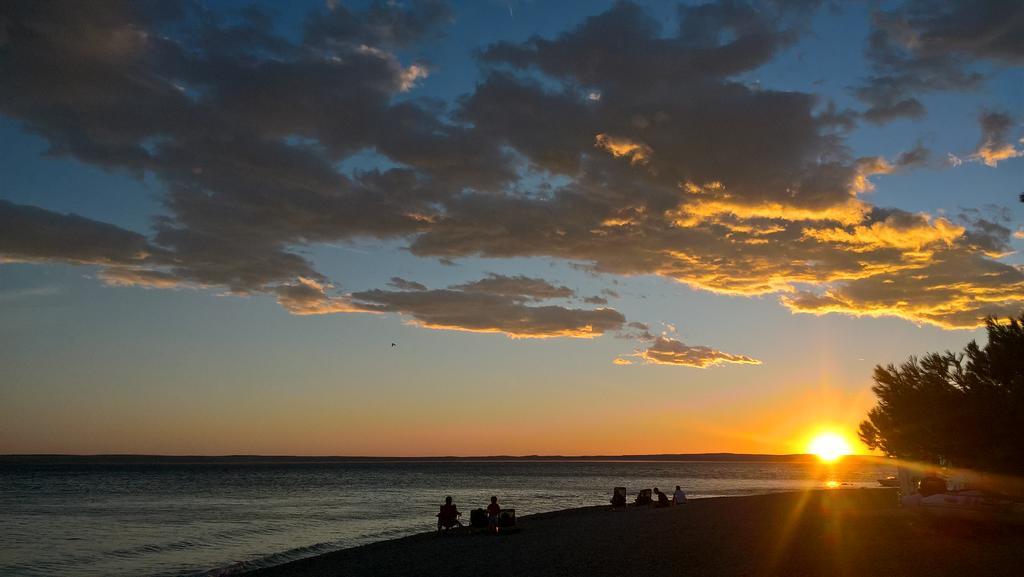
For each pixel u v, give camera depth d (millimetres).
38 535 37781
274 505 61000
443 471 198625
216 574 23500
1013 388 16000
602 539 24125
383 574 19094
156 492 83062
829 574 14133
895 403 18953
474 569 18781
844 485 88688
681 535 23609
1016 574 12820
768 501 42469
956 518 17984
